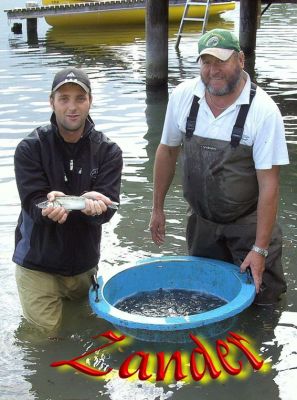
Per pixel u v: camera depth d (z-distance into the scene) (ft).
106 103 28.09
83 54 42.27
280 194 17.38
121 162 11.30
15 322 11.58
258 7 40.83
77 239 11.16
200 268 12.39
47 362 10.41
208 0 48.21
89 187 11.14
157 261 12.40
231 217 11.87
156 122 24.75
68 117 10.47
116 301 11.96
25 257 11.18
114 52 43.01
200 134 11.24
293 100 28.35
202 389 9.69
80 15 56.85
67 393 9.61
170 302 12.12
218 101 10.93
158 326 10.00
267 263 11.84
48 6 54.34
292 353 10.59
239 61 10.73
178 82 32.96
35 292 11.30
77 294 12.12
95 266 11.95
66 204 10.12
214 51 10.39
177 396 9.53
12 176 18.60
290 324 11.49
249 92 10.84
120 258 14.01
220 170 11.28
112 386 9.78
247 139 10.91
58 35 52.90
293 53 40.73
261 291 11.94
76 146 10.91
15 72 35.29
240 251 12.09
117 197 11.10
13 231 15.16
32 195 10.73
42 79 33.06
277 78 33.32
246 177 11.34
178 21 58.75
